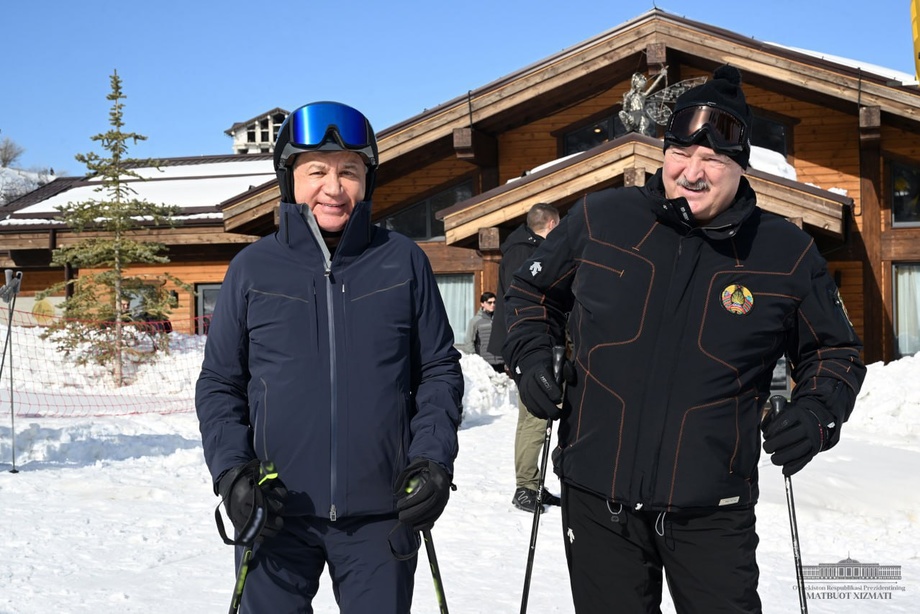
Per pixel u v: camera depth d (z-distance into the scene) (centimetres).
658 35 1616
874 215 1636
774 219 278
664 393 269
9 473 784
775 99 1686
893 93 1507
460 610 444
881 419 1076
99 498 700
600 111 1770
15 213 2170
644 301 272
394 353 262
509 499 694
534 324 298
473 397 1259
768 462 786
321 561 267
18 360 1563
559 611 444
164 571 508
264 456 257
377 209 1858
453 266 1797
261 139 3831
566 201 1522
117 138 1697
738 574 269
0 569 503
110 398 1430
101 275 1658
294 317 259
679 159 270
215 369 268
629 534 276
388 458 258
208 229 1969
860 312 1636
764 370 276
